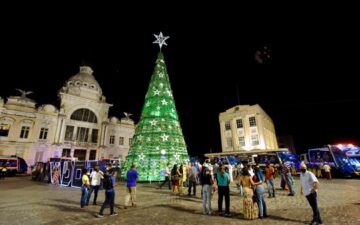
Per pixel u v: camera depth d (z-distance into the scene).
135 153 21.53
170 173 16.66
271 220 7.55
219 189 8.73
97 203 11.11
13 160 30.14
